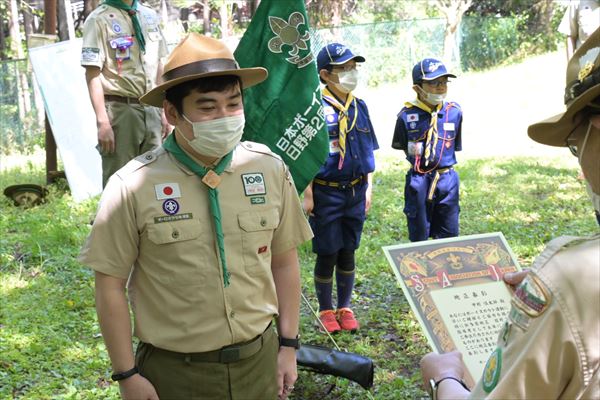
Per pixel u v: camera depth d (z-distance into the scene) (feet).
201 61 8.04
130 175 8.20
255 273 8.43
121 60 18.66
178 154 8.32
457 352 6.61
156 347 8.25
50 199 27.94
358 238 16.02
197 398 8.23
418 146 17.10
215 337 8.16
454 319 8.57
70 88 29.01
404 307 17.52
